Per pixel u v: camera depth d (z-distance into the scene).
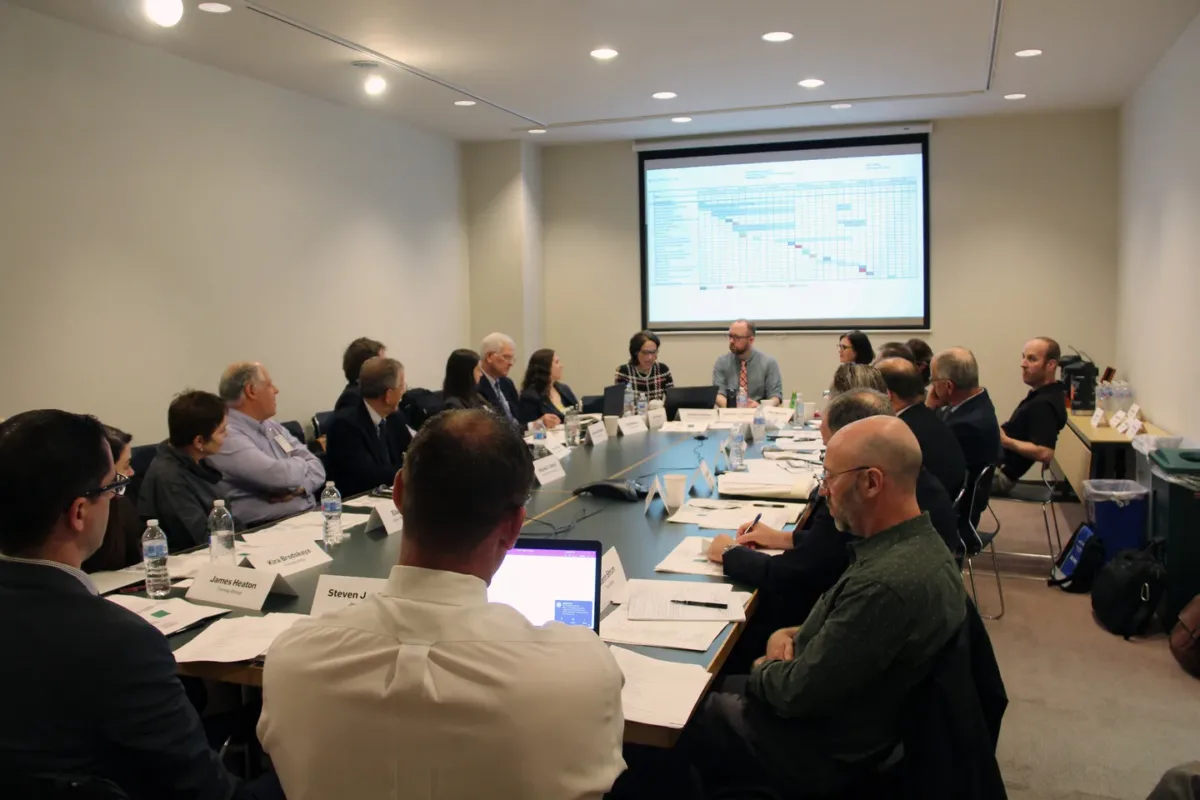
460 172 7.31
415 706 0.98
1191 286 4.39
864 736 1.74
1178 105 4.60
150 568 2.19
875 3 3.88
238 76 4.94
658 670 1.70
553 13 3.92
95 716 1.22
